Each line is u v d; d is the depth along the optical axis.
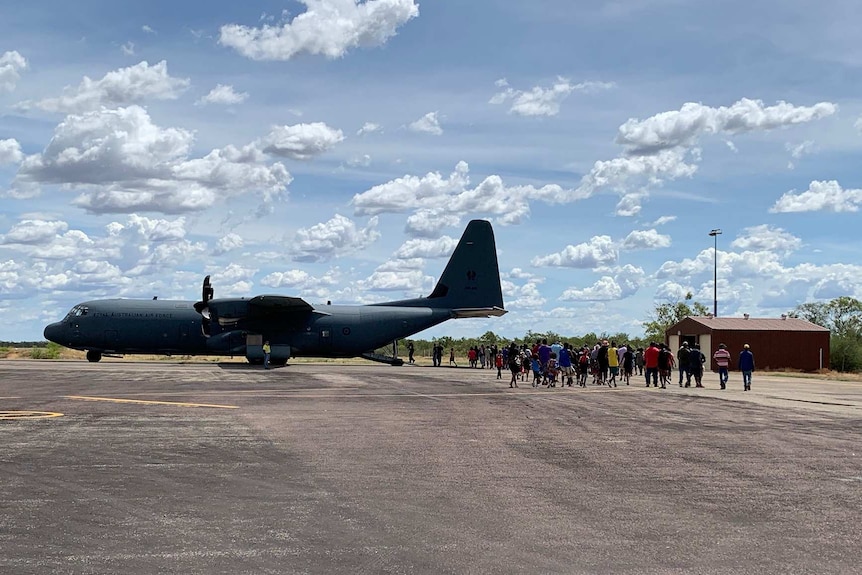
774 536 8.02
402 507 9.24
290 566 6.84
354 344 48.41
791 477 11.42
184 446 13.85
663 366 34.06
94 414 18.80
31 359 59.66
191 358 64.25
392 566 6.89
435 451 13.71
